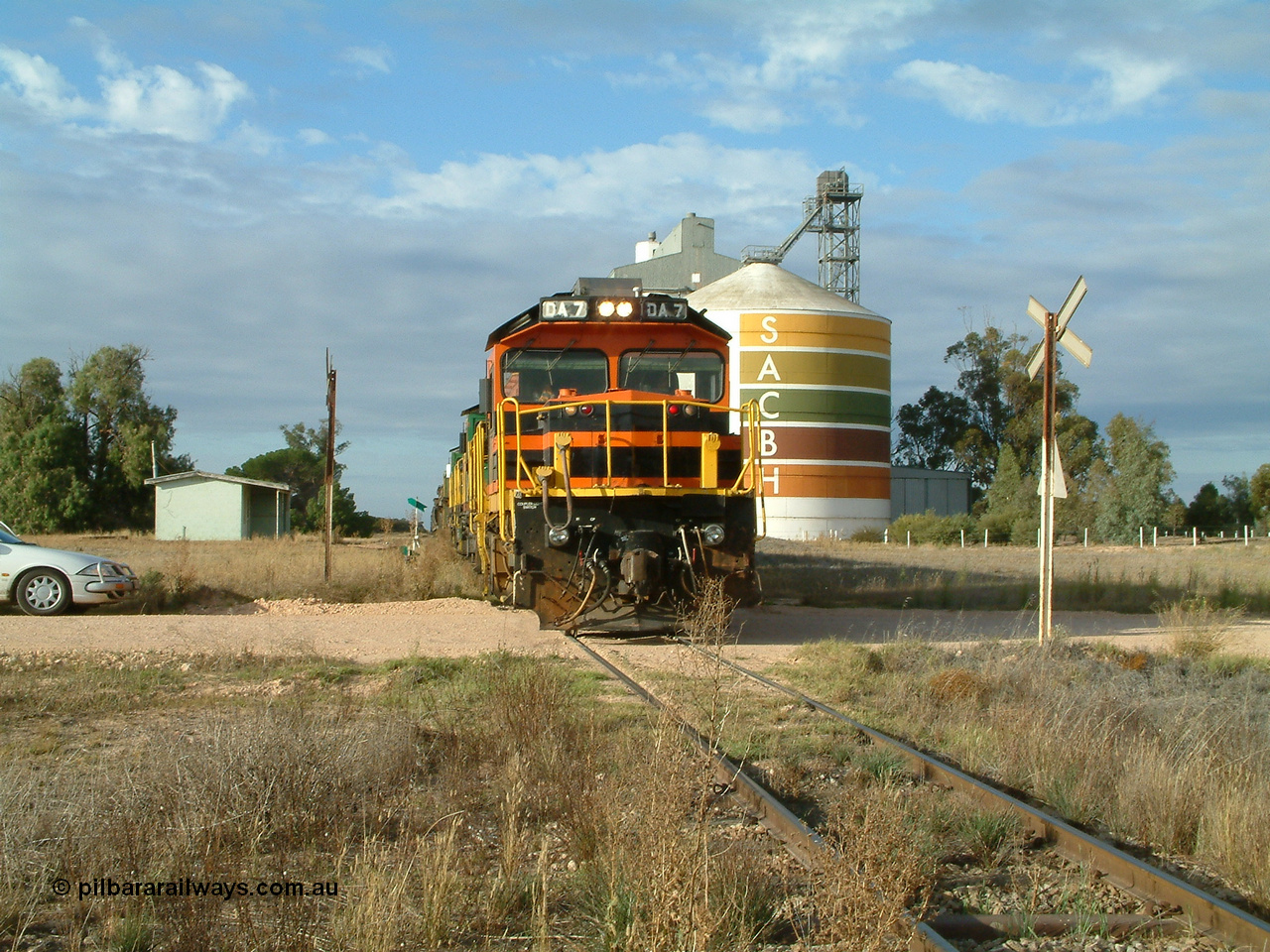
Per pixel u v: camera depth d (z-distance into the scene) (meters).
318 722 7.46
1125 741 8.03
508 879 5.34
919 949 4.62
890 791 6.46
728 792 7.09
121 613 17.78
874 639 14.89
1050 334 13.26
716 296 53.62
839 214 69.62
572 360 14.24
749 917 4.91
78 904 4.99
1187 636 13.88
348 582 20.94
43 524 61.03
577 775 6.77
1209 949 4.90
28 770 7.05
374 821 6.29
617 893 4.91
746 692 10.38
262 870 5.40
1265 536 64.94
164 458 68.06
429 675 11.12
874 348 54.78
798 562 32.56
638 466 13.34
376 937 4.60
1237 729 8.55
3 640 13.60
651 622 13.19
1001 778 7.72
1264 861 5.82
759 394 52.19
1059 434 77.75
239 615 17.47
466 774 7.11
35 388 67.25
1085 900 5.43
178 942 4.53
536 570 13.05
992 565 31.59
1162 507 60.03
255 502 54.44
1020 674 10.80
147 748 7.54
